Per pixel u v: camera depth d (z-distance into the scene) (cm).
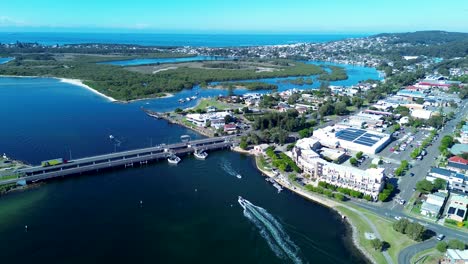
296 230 19388
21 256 16575
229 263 16688
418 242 17750
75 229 18988
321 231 19262
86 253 16975
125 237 18425
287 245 18100
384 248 17412
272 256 17250
